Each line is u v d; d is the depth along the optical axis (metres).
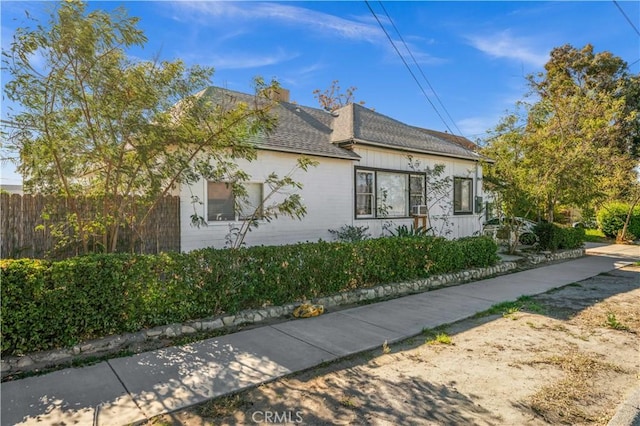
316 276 6.07
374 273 6.88
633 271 9.53
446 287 7.52
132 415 2.79
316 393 3.18
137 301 4.41
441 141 13.73
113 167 5.02
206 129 5.18
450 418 2.82
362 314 5.55
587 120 11.41
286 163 8.73
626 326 5.08
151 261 4.54
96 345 4.02
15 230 5.53
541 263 10.79
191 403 2.97
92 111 4.49
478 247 8.92
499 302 6.30
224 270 5.09
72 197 5.17
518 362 3.88
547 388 3.32
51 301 3.85
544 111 11.52
